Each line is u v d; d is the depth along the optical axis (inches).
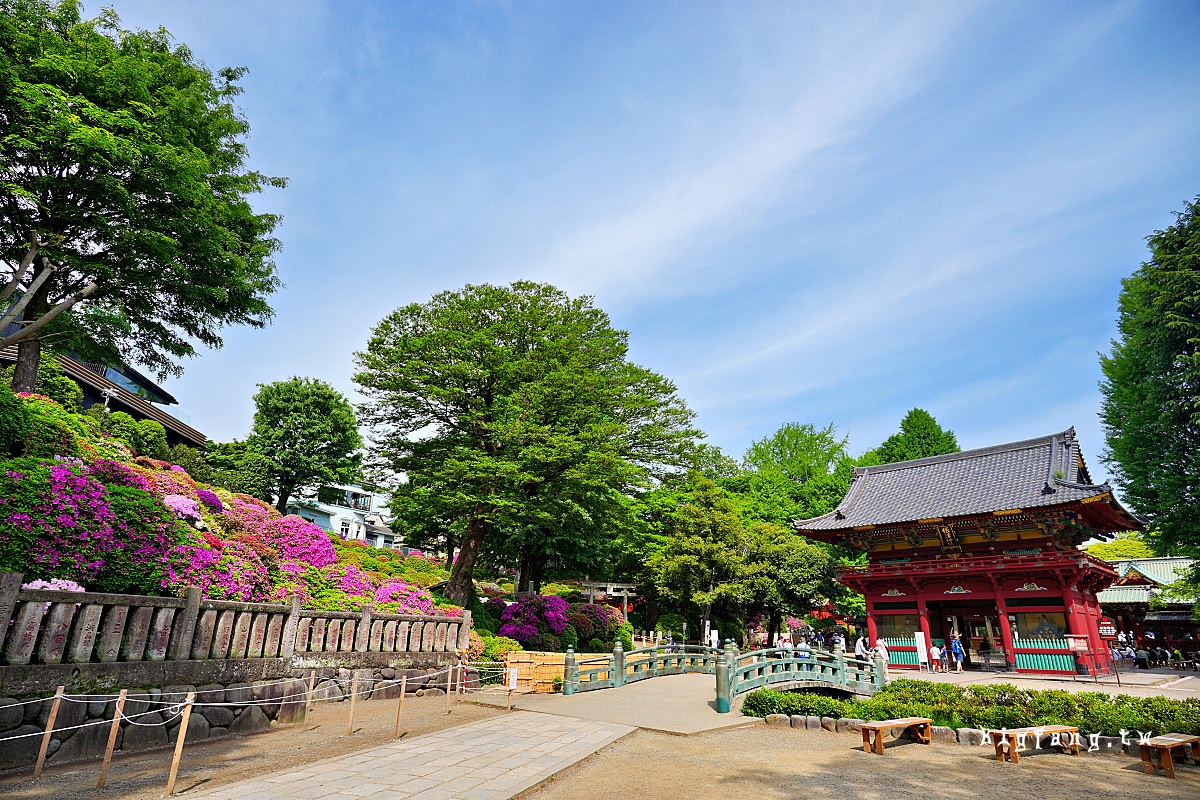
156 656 374.6
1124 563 1553.9
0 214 557.6
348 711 512.7
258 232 716.0
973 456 1194.6
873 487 1272.1
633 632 1384.1
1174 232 992.9
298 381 1653.5
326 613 528.1
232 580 472.1
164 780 294.5
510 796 292.8
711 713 560.7
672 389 1167.0
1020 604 988.6
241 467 1515.7
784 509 1768.0
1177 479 954.7
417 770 333.4
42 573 349.4
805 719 512.7
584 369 950.4
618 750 415.2
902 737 479.8
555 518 923.4
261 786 292.4
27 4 541.6
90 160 509.7
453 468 807.7
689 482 1425.9
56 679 315.6
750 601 1354.6
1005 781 356.5
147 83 585.6
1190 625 1440.7
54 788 270.5
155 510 442.0
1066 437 1088.2
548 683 704.4
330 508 2341.3
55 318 604.1
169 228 580.1
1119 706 465.7
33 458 415.8
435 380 900.0
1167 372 976.9
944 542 1053.8
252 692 436.8
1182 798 324.5
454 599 871.7
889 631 1111.0
